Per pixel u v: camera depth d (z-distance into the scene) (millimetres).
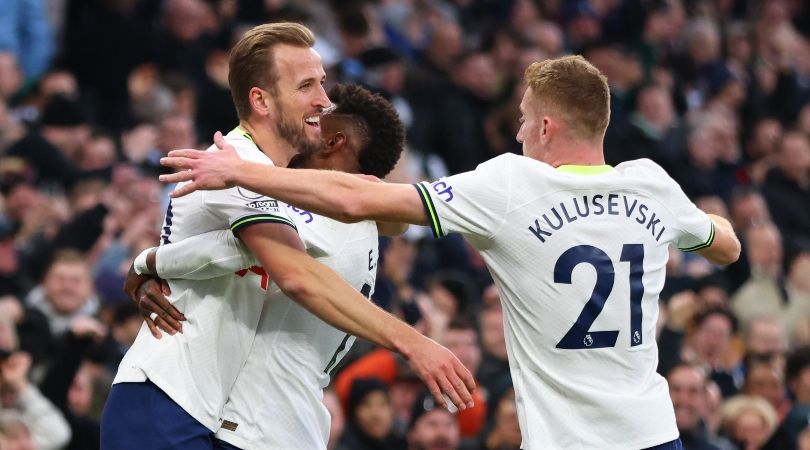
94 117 16438
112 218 13180
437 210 6492
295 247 6734
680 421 11312
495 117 18109
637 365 6691
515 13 21062
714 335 13312
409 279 14102
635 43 21703
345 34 17500
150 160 14781
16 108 16328
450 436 10453
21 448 9656
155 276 7066
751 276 16047
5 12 16672
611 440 6566
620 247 6645
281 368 7043
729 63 22984
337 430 10547
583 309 6590
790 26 25500
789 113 23156
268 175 6445
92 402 10531
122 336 11109
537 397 6645
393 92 17203
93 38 16859
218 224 6887
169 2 17312
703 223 7016
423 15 20422
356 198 6445
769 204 19188
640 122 19328
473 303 13438
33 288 12695
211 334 6938
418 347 6629
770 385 12648
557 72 6770
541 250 6570
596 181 6656
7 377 10000
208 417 6914
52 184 14281
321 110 7105
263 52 7008
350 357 11516
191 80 16375
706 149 19016
